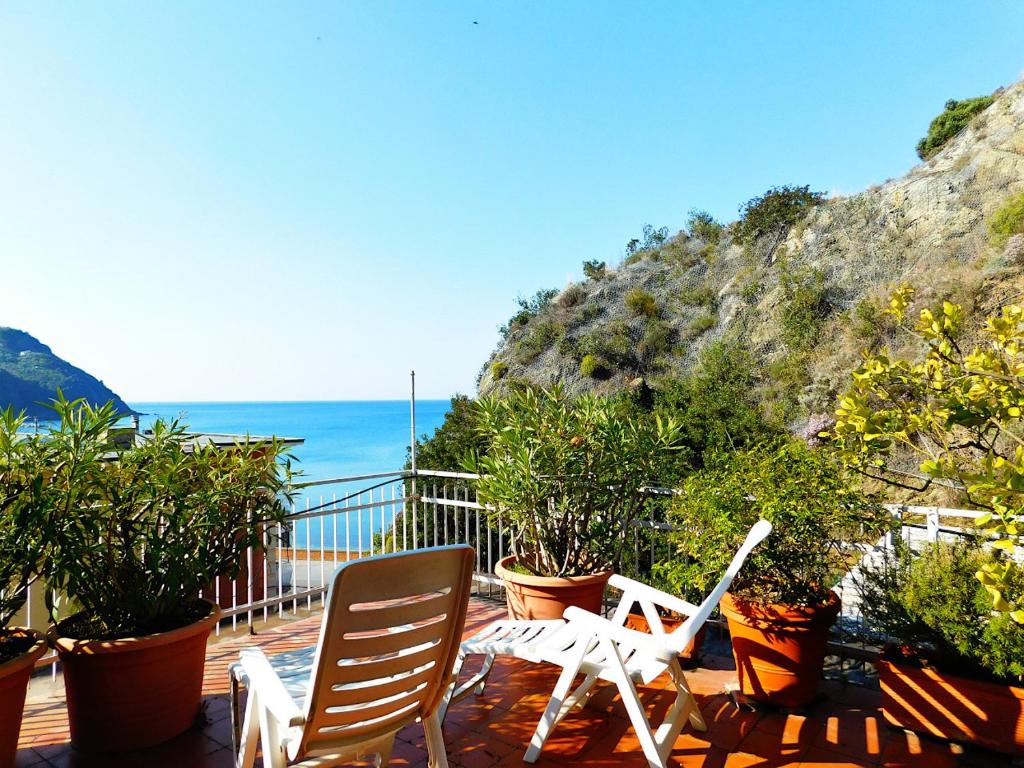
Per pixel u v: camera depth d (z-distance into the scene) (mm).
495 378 24953
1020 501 2041
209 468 3018
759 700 2967
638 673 2451
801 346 18562
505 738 2756
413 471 5344
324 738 1832
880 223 20891
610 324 24453
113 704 2541
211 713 2951
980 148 20438
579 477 3838
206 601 3020
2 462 2396
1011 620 2350
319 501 4750
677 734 2510
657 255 29328
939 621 2553
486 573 5281
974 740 2510
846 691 3146
